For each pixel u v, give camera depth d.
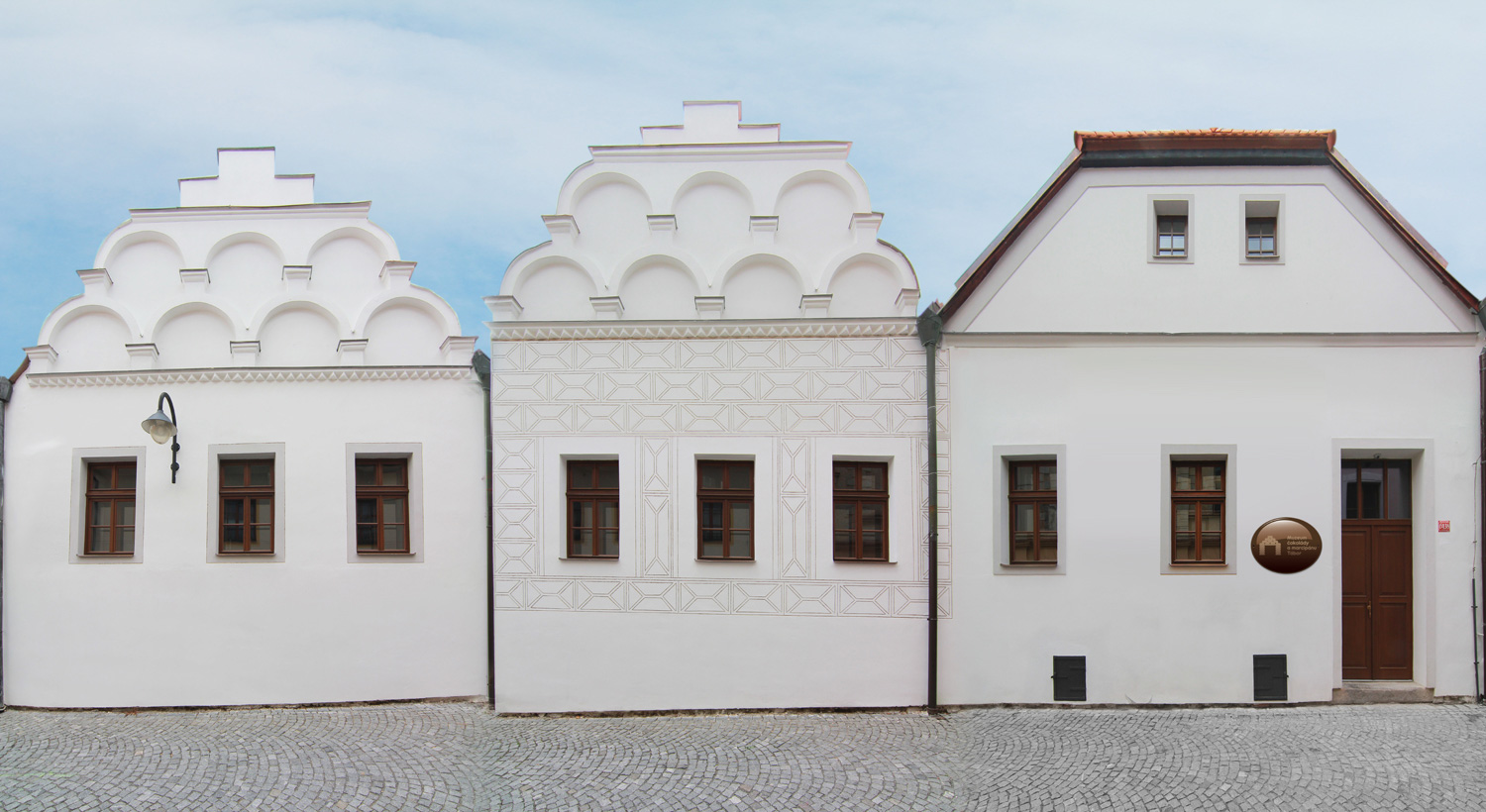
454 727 9.23
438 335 10.30
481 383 10.13
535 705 9.72
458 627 10.09
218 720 9.62
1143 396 9.66
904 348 9.73
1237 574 9.50
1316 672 9.44
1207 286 9.73
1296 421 9.57
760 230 9.84
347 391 10.23
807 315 9.75
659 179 10.02
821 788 7.41
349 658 10.08
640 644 9.73
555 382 9.91
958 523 9.64
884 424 9.70
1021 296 9.77
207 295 10.33
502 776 7.80
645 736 8.88
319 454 10.19
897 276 9.80
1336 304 9.63
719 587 9.71
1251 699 9.44
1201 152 9.77
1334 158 9.66
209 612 10.14
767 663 9.66
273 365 10.25
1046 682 9.54
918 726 8.97
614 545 9.91
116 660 10.17
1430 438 9.49
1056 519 9.64
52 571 10.30
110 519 10.37
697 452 9.79
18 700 10.22
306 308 10.35
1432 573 9.48
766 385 9.78
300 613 10.11
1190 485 9.70
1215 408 9.61
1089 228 9.83
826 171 9.93
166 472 10.25
